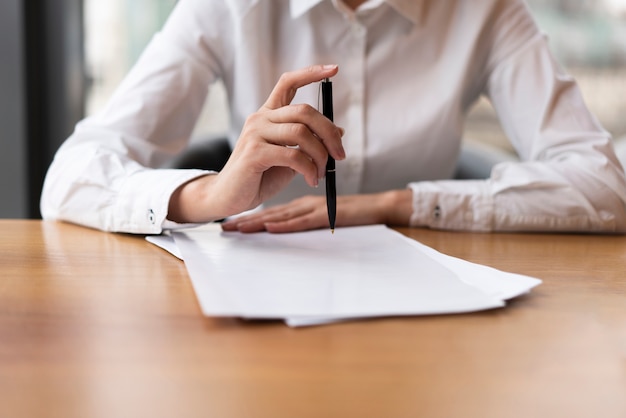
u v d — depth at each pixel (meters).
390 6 1.34
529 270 0.76
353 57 1.37
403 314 0.55
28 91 2.09
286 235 0.94
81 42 2.23
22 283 0.66
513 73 1.35
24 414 0.37
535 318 0.56
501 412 0.38
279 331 0.51
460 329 0.52
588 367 0.45
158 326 0.53
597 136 1.23
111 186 1.00
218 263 0.72
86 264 0.75
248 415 0.37
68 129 2.17
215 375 0.42
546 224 1.08
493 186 1.10
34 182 2.14
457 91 1.37
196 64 1.33
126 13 2.32
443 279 0.65
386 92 1.39
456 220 1.08
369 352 0.47
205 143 1.48
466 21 1.36
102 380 0.42
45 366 0.44
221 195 0.89
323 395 0.39
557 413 0.38
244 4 1.33
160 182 0.95
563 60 2.73
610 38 2.72
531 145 1.32
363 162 1.40
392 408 0.38
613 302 0.62
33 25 2.10
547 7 2.69
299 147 0.82
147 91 1.28
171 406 0.38
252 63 1.35
